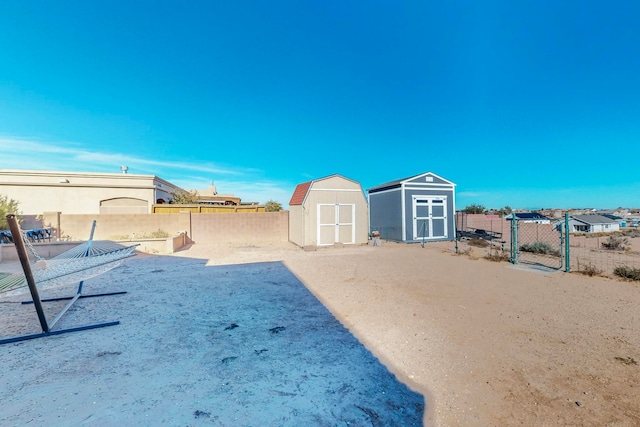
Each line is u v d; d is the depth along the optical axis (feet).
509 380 8.85
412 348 11.00
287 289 19.48
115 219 41.96
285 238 50.98
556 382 8.73
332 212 44.21
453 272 24.50
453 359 10.15
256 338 11.93
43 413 7.18
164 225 44.73
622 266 24.64
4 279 13.71
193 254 35.70
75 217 40.14
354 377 9.02
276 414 7.25
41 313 12.07
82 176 51.75
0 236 33.14
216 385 8.51
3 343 11.37
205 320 13.99
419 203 49.32
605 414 7.30
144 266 27.84
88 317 14.38
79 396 7.92
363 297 17.56
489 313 14.69
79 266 14.05
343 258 32.19
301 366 9.68
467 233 58.80
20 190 48.29
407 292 18.54
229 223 48.08
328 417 7.17
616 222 105.70
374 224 56.44
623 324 13.12
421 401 7.85
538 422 7.04
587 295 17.67
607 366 9.62
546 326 12.98
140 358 10.20
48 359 10.12
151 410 7.32
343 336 12.12
